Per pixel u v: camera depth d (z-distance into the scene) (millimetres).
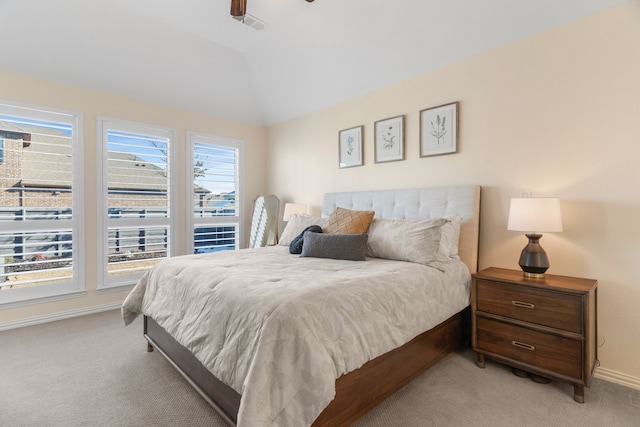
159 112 3801
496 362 2258
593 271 2107
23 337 2660
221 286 1670
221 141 4391
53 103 3074
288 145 4488
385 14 2666
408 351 1840
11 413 1666
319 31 3049
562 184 2227
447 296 2139
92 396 1825
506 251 2496
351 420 1474
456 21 2502
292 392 1203
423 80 2984
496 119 2537
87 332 2773
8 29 2615
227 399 1469
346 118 3699
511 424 1596
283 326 1268
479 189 2592
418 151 3025
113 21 2869
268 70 3816
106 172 3398
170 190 3898
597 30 2076
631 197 1972
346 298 1513
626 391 1905
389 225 2600
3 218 2844
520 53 2404
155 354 2355
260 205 4633
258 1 2729
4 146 2852
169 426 1580
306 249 2570
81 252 3234
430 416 1653
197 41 3342
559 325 1856
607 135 2049
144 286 2373
